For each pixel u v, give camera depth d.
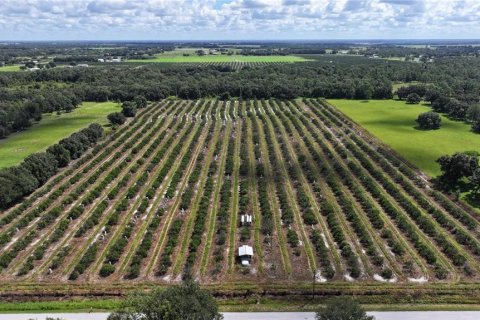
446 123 187.00
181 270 79.25
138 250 84.44
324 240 89.00
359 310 54.06
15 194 104.25
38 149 151.38
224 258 82.81
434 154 142.88
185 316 50.81
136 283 75.50
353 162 131.75
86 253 83.75
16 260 83.25
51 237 90.38
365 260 81.69
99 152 150.25
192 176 120.56
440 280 75.50
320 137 163.62
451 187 115.56
